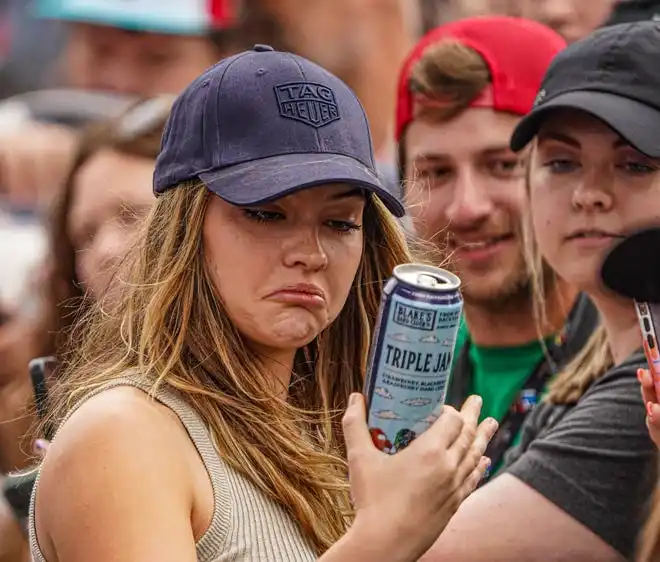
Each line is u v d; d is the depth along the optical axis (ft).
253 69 18.61
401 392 16.21
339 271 18.20
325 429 20.51
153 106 33.91
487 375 28.50
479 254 28.02
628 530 20.54
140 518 16.29
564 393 23.29
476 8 37.88
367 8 43.42
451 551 21.01
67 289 33.01
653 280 20.34
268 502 18.34
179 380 18.16
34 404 23.49
